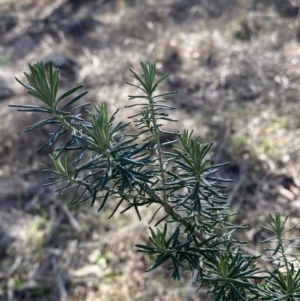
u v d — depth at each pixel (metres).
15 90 4.23
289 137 3.08
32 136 3.45
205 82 3.94
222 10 5.59
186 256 0.69
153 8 5.90
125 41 5.04
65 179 0.72
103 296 2.21
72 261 2.41
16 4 7.54
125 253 2.40
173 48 4.50
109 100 3.70
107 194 0.67
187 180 0.69
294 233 2.32
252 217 2.47
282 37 4.54
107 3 6.64
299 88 3.59
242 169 2.83
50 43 5.48
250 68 4.02
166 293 2.16
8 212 2.79
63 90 3.99
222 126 3.22
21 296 2.26
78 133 0.67
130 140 0.64
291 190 2.66
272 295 0.71
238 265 0.67
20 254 2.46
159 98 3.72
